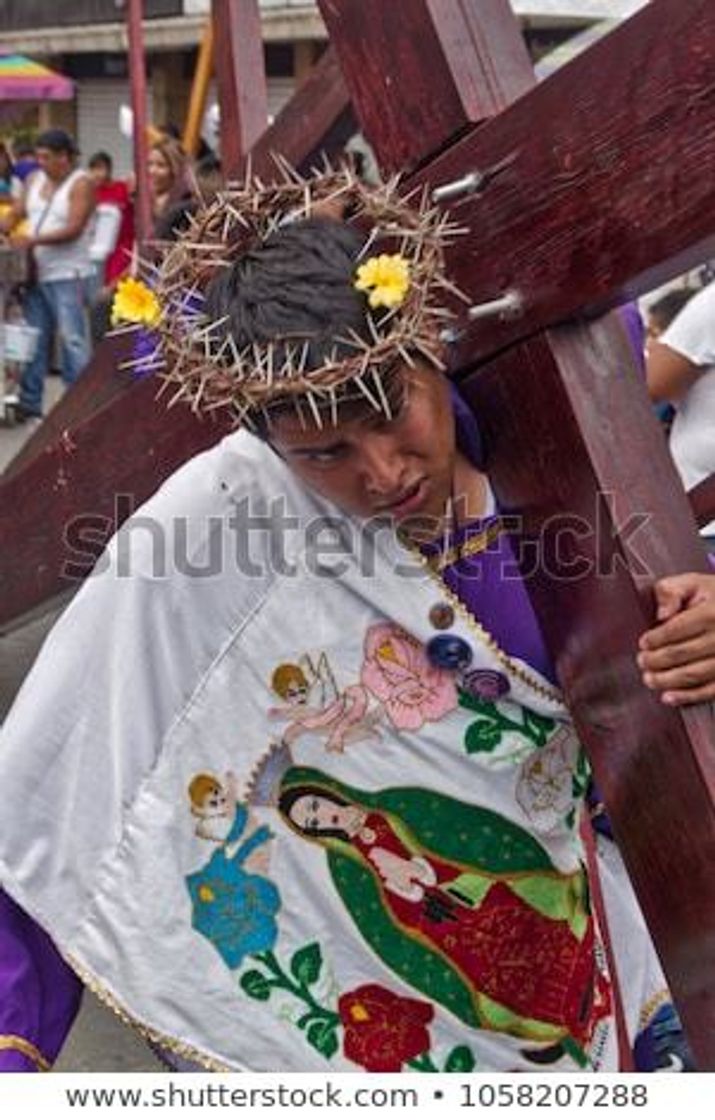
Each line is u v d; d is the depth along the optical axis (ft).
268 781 7.64
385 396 6.50
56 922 7.64
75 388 14.74
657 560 7.14
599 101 6.86
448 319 7.32
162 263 7.41
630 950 9.22
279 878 7.73
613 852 9.17
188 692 7.56
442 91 7.80
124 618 7.49
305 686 7.51
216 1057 7.78
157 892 7.60
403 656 7.48
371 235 6.77
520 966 8.02
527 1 18.15
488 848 7.79
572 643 7.44
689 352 15.37
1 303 39.11
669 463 7.32
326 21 8.38
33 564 12.76
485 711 7.57
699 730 7.01
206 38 31.04
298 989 7.82
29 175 46.26
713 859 7.06
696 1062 7.54
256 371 6.44
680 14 6.48
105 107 67.92
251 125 12.18
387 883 7.79
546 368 7.30
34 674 7.69
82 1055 13.42
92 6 63.41
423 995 7.95
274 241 6.67
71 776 7.61
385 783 7.64
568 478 7.31
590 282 7.04
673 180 6.64
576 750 7.91
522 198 7.25
